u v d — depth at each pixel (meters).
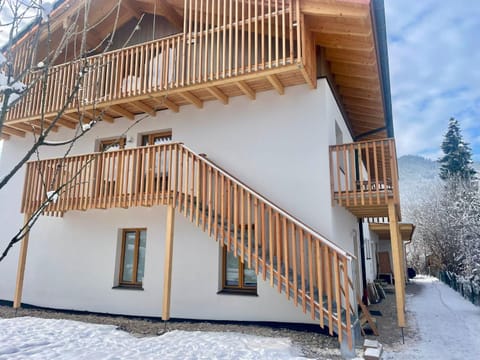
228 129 7.25
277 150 6.76
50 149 9.05
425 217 22.03
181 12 8.02
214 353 4.40
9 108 1.83
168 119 7.86
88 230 8.02
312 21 6.24
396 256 5.89
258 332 5.67
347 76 7.76
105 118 8.27
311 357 4.43
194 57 6.52
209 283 6.72
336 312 4.86
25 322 6.10
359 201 6.11
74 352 4.39
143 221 7.51
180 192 6.11
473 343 5.36
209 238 6.89
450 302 10.07
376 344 4.61
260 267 5.33
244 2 6.47
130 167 7.46
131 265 7.69
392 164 6.01
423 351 4.94
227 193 5.76
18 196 9.15
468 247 10.13
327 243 4.68
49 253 8.30
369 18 5.67
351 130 10.30
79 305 7.71
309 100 6.69
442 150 27.84
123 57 7.64
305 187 6.41
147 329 5.97
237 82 6.35
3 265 8.82
